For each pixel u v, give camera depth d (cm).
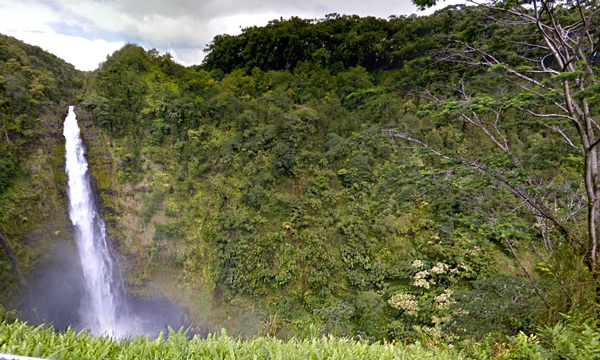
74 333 304
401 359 357
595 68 735
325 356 320
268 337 362
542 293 677
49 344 280
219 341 318
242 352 304
